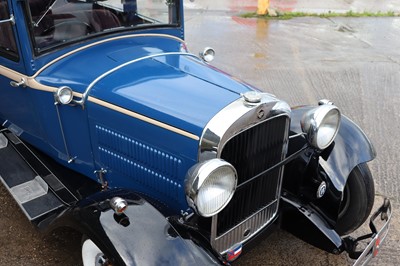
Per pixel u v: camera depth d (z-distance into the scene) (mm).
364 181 2900
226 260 2342
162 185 2480
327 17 11492
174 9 3365
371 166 4277
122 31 3088
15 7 2703
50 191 2893
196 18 10742
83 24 2955
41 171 3084
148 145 2441
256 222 2678
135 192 2357
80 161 2992
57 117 2914
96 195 2381
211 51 3510
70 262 2971
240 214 2521
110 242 2053
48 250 3080
